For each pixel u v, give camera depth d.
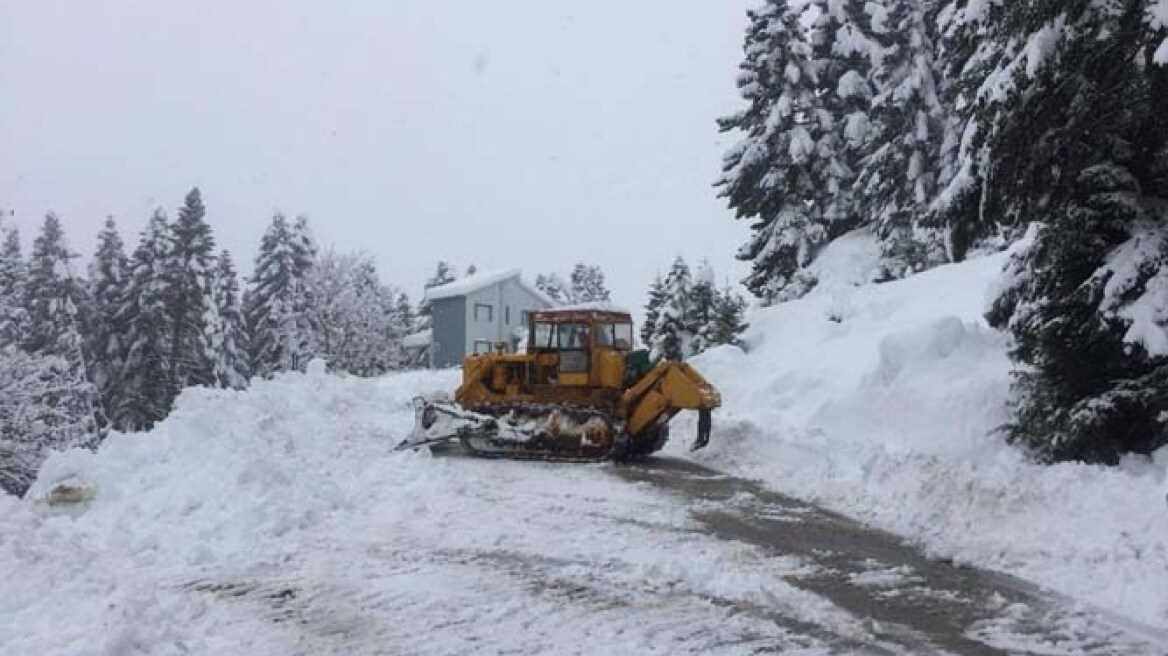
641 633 6.39
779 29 29.84
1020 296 11.92
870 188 28.42
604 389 15.14
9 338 40.19
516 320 60.44
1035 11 10.34
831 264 28.39
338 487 10.75
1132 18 9.73
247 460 10.82
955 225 12.20
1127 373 10.70
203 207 48.97
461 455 15.06
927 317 18.31
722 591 7.40
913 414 13.97
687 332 25.81
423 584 7.56
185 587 7.52
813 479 12.44
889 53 27.92
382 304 71.75
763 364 20.33
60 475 10.79
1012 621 6.75
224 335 54.16
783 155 30.00
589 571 7.97
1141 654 6.12
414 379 24.38
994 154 10.98
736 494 11.66
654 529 9.60
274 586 7.55
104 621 6.21
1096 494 8.76
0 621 6.30
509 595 7.26
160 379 46.53
